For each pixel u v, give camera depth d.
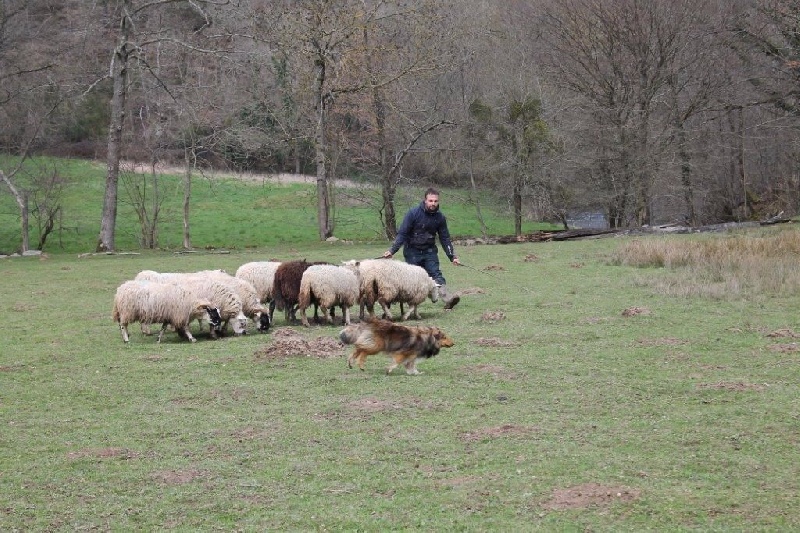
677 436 8.05
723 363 11.13
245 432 8.59
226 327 14.82
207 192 56.94
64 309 18.23
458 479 7.06
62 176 44.91
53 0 43.19
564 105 41.34
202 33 43.72
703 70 41.66
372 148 45.09
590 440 8.00
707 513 6.19
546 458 7.50
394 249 16.22
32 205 45.25
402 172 46.53
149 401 10.02
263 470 7.45
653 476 6.98
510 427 8.44
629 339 12.95
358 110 41.03
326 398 9.81
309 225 49.44
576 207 44.09
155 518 6.48
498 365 11.33
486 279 21.59
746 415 8.65
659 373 10.67
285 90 40.06
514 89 40.44
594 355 11.86
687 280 19.31
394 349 10.91
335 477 7.23
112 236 36.47
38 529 6.32
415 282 15.27
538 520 6.17
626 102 41.19
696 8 40.97
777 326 13.59
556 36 44.06
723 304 16.19
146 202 52.81
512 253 29.25
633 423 8.52
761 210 45.94
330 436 8.34
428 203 16.27
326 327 15.04
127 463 7.75
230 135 38.81
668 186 43.00
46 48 40.47
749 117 46.25
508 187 41.25
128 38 40.44
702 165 43.62
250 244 44.59
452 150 41.72
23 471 7.60
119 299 13.52
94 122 54.53
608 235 36.12
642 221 43.41
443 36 39.03
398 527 6.14
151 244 40.81
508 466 7.33
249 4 39.38
